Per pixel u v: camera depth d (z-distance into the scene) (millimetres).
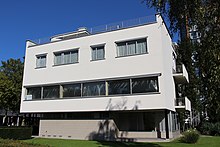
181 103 25703
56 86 25656
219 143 17547
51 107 25266
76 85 24438
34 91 27062
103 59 23312
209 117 31547
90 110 22938
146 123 22328
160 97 20094
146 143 17906
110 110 21922
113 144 17484
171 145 16344
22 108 27156
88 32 25234
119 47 22891
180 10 9602
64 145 16906
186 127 34562
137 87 21250
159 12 10141
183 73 25500
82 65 24391
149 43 21438
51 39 30094
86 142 19266
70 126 24609
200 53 10258
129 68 21859
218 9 9062
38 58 27625
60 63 26000
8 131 20359
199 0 9266
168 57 23984
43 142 19172
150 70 20906
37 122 33656
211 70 9758
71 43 25641
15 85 34656
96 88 23203
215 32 9438
